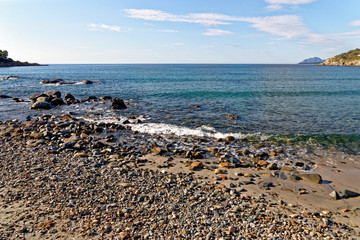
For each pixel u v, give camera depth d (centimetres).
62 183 1023
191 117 2495
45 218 766
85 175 1134
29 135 1769
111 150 1532
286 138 1847
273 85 5662
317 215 880
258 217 841
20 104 3244
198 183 1116
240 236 731
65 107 3070
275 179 1190
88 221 766
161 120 2383
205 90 4609
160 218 805
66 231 710
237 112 2717
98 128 1991
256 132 1991
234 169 1305
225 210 880
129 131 2025
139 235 710
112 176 1145
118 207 864
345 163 1402
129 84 5784
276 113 2659
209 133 1969
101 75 9581
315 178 1164
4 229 699
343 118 2423
